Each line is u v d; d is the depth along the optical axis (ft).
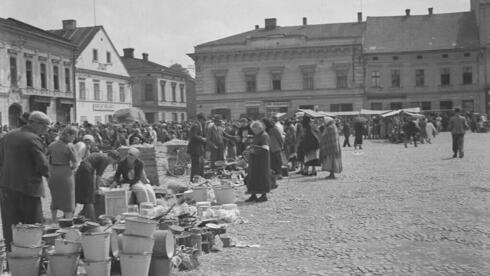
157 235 24.12
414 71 217.15
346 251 28.37
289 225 35.96
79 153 40.68
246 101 216.33
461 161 77.71
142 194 38.68
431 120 177.06
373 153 105.50
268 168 47.11
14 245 23.50
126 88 215.31
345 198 46.57
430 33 223.71
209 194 44.29
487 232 31.35
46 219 39.29
